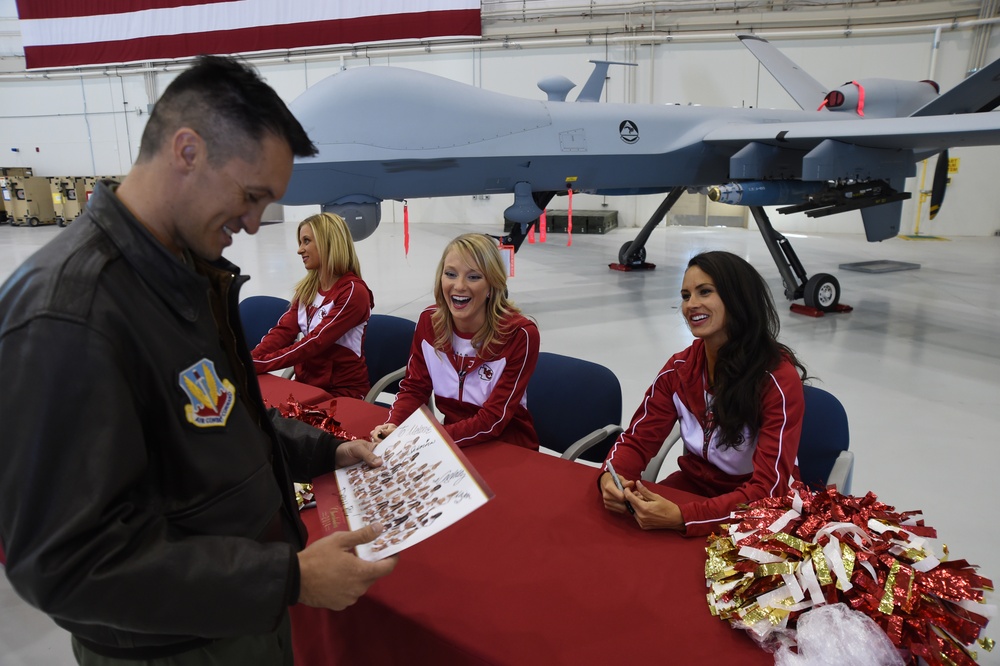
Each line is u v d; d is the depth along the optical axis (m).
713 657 0.98
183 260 0.82
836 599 1.02
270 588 0.74
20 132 13.52
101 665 0.86
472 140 5.09
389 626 1.11
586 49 11.16
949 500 2.61
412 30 11.39
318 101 4.77
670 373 1.74
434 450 1.19
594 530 1.34
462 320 1.88
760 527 1.17
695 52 10.81
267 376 2.41
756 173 5.84
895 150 5.64
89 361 0.67
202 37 12.15
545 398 2.27
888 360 4.46
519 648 1.00
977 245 9.77
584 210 12.54
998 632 1.84
